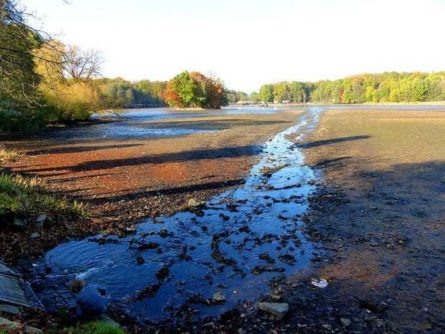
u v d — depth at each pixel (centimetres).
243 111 9638
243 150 2758
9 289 753
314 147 2892
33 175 1952
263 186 1725
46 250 1030
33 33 1631
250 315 734
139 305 776
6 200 1198
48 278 878
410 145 2825
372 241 1084
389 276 880
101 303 674
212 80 12719
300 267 938
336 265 945
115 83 14838
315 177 1894
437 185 1647
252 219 1288
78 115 5800
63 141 3375
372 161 2238
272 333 675
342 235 1136
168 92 12162
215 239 1117
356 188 1652
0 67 1628
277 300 785
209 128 4597
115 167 2161
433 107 10144
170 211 1370
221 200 1511
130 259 988
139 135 3872
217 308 762
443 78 14650
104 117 7225
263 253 1018
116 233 1159
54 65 1727
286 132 4028
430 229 1156
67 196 1548
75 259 984
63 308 737
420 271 898
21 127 3991
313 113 7969
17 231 1104
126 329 682
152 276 898
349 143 3045
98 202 1473
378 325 692
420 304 759
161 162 2300
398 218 1260
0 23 1544
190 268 938
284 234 1152
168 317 734
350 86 18012
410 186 1648
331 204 1436
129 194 1588
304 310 748
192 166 2169
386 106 11906
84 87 5859
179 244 1082
